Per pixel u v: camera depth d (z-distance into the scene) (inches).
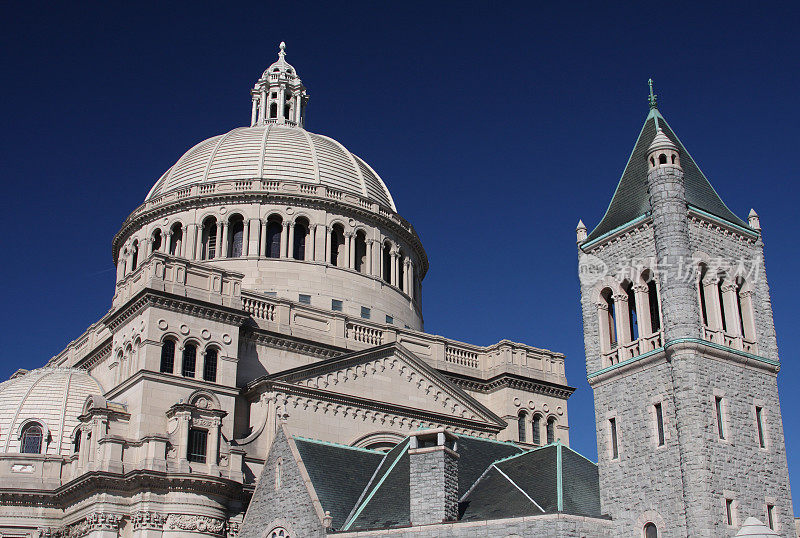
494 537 1432.1
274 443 1727.4
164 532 1978.3
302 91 3941.9
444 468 1499.8
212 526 2021.4
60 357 2915.8
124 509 2001.7
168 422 2114.9
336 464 1721.2
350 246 3117.6
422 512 1483.8
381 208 3275.1
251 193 3053.6
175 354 2209.6
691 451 1515.7
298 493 1609.3
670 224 1681.8
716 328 1660.9
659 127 1868.8
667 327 1620.3
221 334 2295.8
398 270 3265.3
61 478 2196.1
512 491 1572.3
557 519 1422.2
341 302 3002.0
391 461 1768.0
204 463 2084.2
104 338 2625.5
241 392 2276.1
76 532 2064.5
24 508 2133.4
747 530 1406.3
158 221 3139.8
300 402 2263.8
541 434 2728.8
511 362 2755.9
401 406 2397.9
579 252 1867.6
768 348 1733.5
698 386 1558.8
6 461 2190.0
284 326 2480.3
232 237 3070.9
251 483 2135.8
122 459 2036.2
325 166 3344.0
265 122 3816.4
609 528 1551.4
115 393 2223.2
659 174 1724.9
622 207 1847.9
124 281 2395.4
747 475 1556.3
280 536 1612.9
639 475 1583.4
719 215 1779.0
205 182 3137.3
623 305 1754.4
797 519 1884.8
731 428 1574.8
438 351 2733.8
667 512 1519.4
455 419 2490.2
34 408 2383.1
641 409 1625.2
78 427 2258.9
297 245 3095.5
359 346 2583.7
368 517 1561.3
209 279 2358.5
